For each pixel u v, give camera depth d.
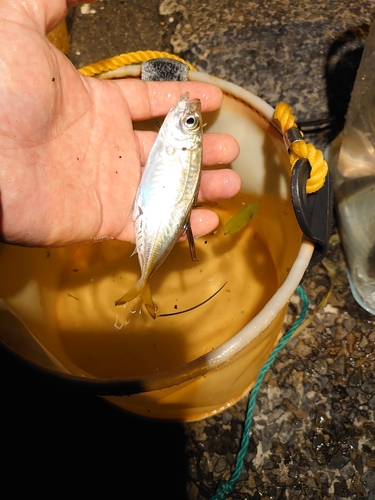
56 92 0.23
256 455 0.26
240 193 0.30
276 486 0.25
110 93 0.26
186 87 0.26
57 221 0.23
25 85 0.21
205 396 0.24
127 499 0.25
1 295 0.23
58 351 0.27
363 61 0.27
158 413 0.25
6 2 0.21
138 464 0.26
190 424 0.27
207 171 0.27
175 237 0.25
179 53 0.39
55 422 0.27
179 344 0.28
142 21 0.41
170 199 0.24
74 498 0.25
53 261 0.29
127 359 0.28
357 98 0.28
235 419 0.27
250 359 0.23
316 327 0.29
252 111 0.25
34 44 0.22
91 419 0.27
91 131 0.25
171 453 0.26
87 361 0.28
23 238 0.23
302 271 0.20
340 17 0.39
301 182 0.20
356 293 0.30
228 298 0.29
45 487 0.25
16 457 0.26
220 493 0.25
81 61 0.39
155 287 0.30
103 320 0.29
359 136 0.28
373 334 0.29
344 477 0.25
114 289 0.30
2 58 0.21
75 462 0.26
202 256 0.31
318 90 0.37
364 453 0.26
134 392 0.19
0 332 0.20
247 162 0.28
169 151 0.24
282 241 0.27
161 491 0.25
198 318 0.29
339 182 0.31
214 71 0.38
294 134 0.22
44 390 0.28
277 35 0.39
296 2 0.40
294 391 0.27
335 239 0.32
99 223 0.25
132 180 0.26
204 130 0.29
